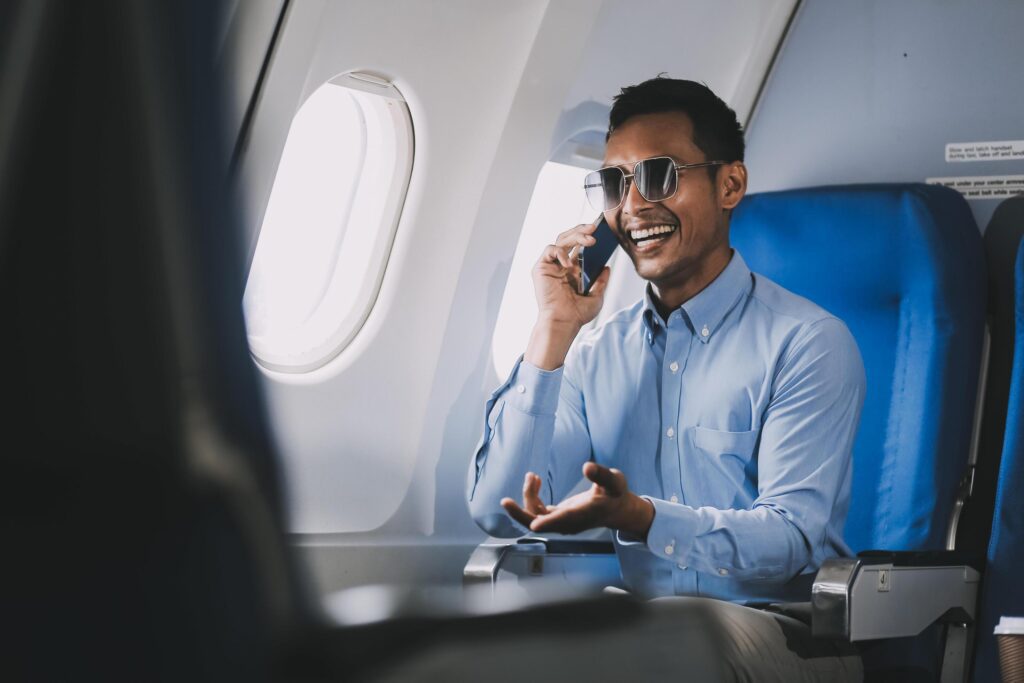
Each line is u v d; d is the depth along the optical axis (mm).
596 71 3166
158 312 366
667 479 2686
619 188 2658
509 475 2684
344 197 2850
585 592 627
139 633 400
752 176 3646
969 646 2480
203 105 380
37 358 373
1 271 372
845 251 2883
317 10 2275
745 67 3588
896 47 3396
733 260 2715
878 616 2070
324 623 430
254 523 386
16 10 368
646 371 2777
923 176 3338
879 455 2756
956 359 2701
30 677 406
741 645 2010
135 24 369
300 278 2779
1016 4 3227
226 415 377
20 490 383
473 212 2893
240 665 396
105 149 368
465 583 2463
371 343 2830
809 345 2553
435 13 2605
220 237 379
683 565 2480
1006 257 3133
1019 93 3213
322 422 2766
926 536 2635
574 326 2729
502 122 2854
